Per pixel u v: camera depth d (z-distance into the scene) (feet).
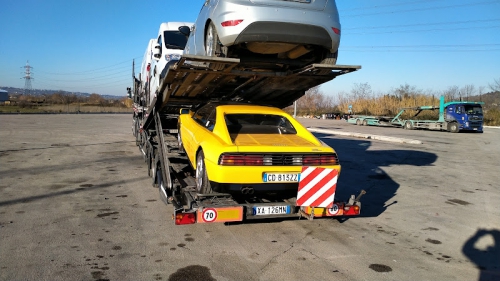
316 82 20.58
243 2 15.75
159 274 11.19
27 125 68.85
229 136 15.28
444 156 42.01
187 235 14.62
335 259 12.84
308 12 16.31
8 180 23.29
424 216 18.61
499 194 23.90
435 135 76.07
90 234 14.34
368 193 23.25
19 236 13.85
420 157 40.65
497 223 17.67
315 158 14.79
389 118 104.68
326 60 18.29
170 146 22.75
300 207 14.57
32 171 26.30
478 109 85.40
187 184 17.46
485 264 12.86
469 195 23.48
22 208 17.47
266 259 12.59
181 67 17.25
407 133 80.48
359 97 158.92
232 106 18.89
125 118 112.47
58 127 66.90
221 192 14.34
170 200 15.08
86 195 20.24
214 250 13.20
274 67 19.26
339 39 17.40
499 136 75.41
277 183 14.26
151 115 27.37
